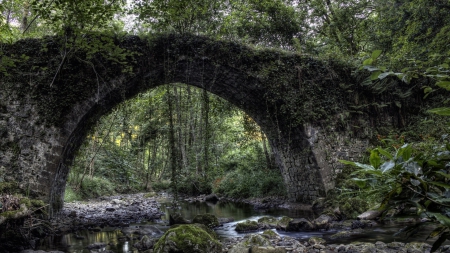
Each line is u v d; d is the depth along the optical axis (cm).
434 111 116
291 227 641
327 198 929
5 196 523
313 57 1031
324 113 993
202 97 1237
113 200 1352
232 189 1462
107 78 817
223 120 1510
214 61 936
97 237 629
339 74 1044
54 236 641
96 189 1577
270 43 1336
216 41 945
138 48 862
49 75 770
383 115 1091
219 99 1343
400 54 929
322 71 1024
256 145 1525
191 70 958
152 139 1797
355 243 477
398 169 115
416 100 1117
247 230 665
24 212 496
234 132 1622
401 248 430
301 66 1010
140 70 862
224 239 577
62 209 909
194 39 924
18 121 742
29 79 763
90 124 891
